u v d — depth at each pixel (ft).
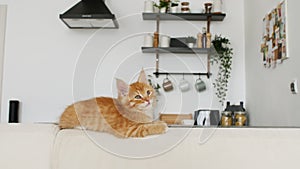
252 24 11.77
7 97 12.55
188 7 12.33
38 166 3.72
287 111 8.57
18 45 12.75
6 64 12.67
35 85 12.60
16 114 12.16
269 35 9.88
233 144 3.78
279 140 3.84
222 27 12.84
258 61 11.06
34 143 3.75
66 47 12.75
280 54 8.96
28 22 12.84
